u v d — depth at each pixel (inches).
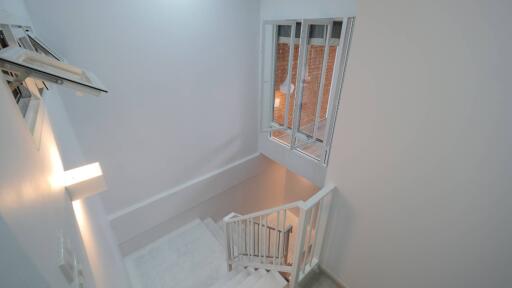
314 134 122.0
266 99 143.3
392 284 72.5
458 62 44.1
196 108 122.1
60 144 52.2
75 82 30.1
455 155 49.5
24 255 13.0
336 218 81.0
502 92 40.8
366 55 56.7
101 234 72.6
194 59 110.7
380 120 58.9
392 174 61.1
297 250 76.8
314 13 103.3
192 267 125.2
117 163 107.7
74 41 81.0
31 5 71.0
